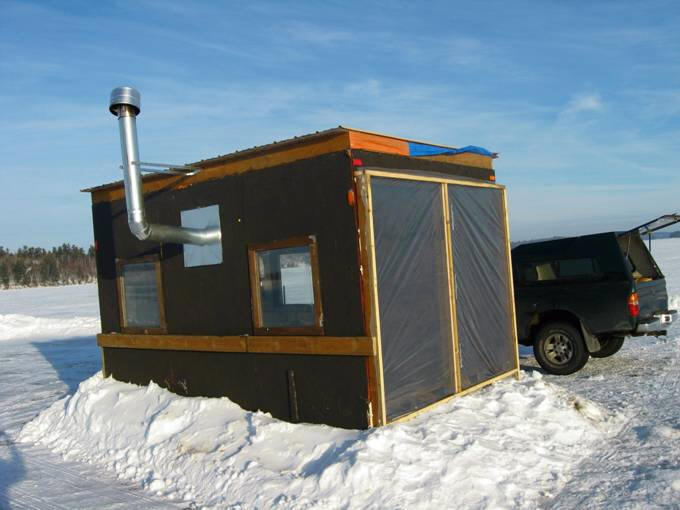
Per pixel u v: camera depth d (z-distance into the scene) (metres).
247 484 5.00
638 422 6.30
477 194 7.39
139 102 6.36
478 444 5.20
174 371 7.42
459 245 6.92
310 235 6.02
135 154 6.32
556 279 9.12
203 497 5.07
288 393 6.25
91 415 7.22
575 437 5.82
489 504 4.40
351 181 5.70
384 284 5.74
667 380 7.99
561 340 8.98
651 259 9.71
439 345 6.43
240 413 6.37
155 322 7.75
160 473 5.66
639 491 4.60
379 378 5.58
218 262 6.89
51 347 17.42
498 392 6.80
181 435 6.14
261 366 6.48
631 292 8.50
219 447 5.71
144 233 6.27
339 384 5.84
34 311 36.38
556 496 4.64
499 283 7.69
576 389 7.88
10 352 16.86
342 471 4.72
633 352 10.27
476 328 7.11
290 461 5.24
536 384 6.97
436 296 6.46
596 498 4.54
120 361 8.13
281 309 6.35
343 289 5.79
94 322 23.44
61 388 10.55
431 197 6.51
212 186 6.90
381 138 6.08
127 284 8.15
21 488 5.67
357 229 5.66
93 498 5.28
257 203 6.45
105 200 8.37
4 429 7.88
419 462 4.84
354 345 5.67
